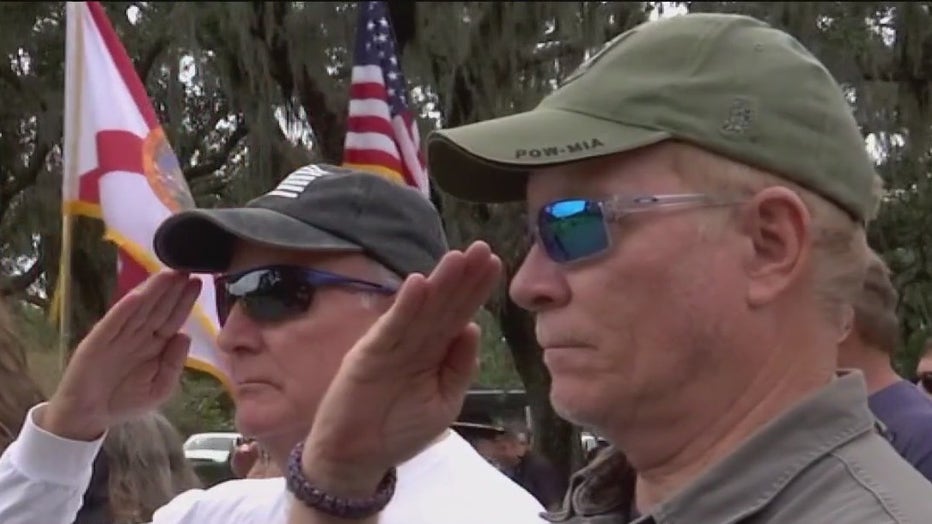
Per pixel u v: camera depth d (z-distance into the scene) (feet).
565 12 29.40
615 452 5.57
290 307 7.21
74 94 14.25
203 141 36.17
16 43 31.99
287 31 28.81
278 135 30.94
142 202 14.05
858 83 29.68
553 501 24.53
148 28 31.17
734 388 4.90
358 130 18.47
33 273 35.04
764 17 29.17
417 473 6.98
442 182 5.66
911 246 33.37
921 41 30.25
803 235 4.89
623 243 4.89
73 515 7.96
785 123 4.92
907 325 33.55
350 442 4.76
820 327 4.98
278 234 7.14
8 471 7.80
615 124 4.96
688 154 4.90
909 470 4.75
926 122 30.99
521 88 29.73
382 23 18.76
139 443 11.48
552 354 5.04
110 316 7.55
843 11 29.94
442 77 29.50
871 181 5.18
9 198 34.09
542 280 5.04
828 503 4.60
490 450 25.08
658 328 4.85
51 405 7.80
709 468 4.80
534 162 4.95
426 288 4.58
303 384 7.18
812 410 4.79
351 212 7.37
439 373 4.81
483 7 29.07
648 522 4.93
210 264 7.49
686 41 5.04
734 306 4.86
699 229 4.85
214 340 11.52
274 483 8.03
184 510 8.09
